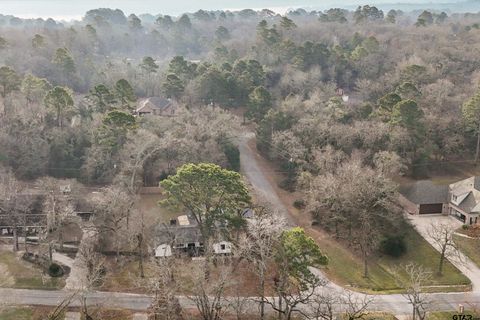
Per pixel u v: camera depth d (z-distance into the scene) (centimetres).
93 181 7994
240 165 9112
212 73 10400
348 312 4888
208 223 5491
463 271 6066
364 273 6003
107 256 6106
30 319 4853
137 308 5119
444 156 9225
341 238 6794
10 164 7894
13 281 5384
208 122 8631
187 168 5319
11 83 9144
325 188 6788
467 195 7388
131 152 7675
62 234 6438
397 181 8612
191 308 4994
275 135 8606
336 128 8412
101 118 8356
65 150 8231
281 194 8119
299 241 4656
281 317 4828
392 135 8231
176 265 5494
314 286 4678
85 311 4800
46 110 8831
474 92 10138
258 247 5134
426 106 9688
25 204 6712
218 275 5450
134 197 6600
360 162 7475
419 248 6619
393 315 5072
